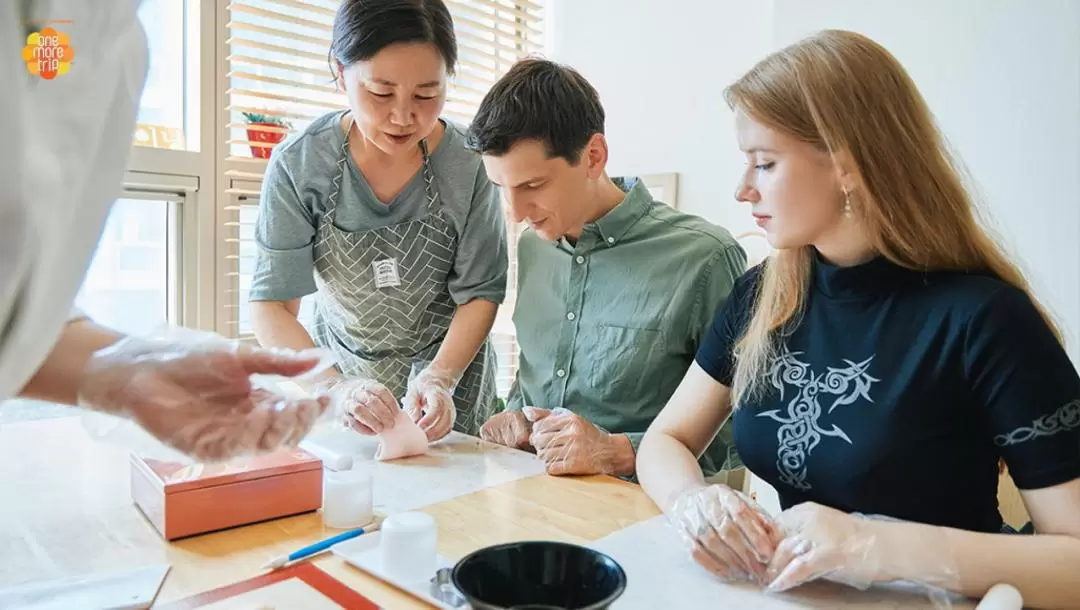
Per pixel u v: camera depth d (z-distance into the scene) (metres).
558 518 0.87
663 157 2.33
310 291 1.52
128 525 0.81
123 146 0.37
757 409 0.95
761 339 0.96
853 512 0.85
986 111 1.67
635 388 1.33
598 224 1.38
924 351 0.82
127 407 0.59
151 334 0.65
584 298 1.40
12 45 0.30
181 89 1.88
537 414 1.19
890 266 0.86
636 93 2.40
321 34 2.03
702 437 1.08
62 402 0.60
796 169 0.82
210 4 1.85
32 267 0.31
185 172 1.84
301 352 0.64
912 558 0.68
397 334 1.58
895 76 0.81
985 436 0.81
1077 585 0.66
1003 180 1.66
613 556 0.76
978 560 0.67
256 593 0.65
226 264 1.96
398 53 1.18
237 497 0.81
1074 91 1.56
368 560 0.72
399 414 1.11
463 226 1.50
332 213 1.44
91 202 0.36
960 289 0.82
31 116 0.30
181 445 0.60
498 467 1.07
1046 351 0.77
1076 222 1.57
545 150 1.21
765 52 2.06
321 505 0.87
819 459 0.87
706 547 0.72
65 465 1.00
